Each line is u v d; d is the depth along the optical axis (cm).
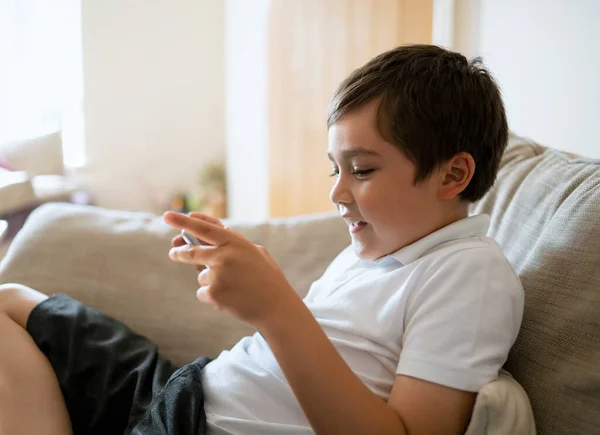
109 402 93
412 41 216
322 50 247
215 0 354
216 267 63
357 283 82
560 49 146
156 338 112
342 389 63
